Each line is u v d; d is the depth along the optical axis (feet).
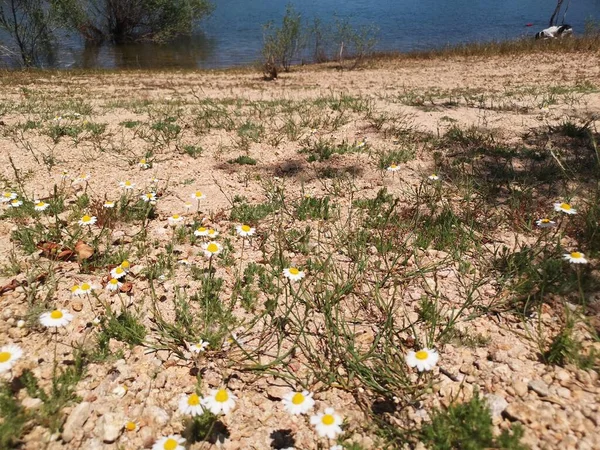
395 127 4.31
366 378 1.55
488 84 7.70
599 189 2.61
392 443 1.36
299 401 1.30
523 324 1.74
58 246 2.23
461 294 1.94
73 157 3.56
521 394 1.45
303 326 1.73
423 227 2.41
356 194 2.92
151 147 3.84
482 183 2.93
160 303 1.94
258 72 11.00
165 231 2.49
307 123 4.52
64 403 1.47
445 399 1.47
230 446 1.38
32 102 6.06
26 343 1.69
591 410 1.38
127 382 1.57
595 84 6.97
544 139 3.75
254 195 2.96
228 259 2.23
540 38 13.82
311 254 2.28
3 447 1.33
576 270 1.91
